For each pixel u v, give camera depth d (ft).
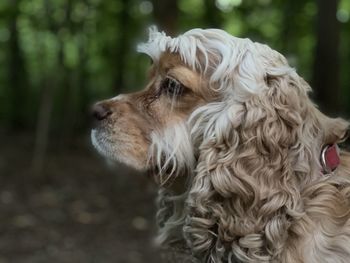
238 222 2.00
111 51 14.66
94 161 10.42
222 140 2.04
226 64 2.11
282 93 2.05
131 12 14.25
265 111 2.01
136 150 2.28
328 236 2.01
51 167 9.71
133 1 14.15
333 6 8.57
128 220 6.87
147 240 6.15
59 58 10.01
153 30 2.48
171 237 2.31
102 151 2.34
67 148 11.69
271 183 1.98
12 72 14.90
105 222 6.77
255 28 13.33
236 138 2.02
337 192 2.07
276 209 1.98
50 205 7.43
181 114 2.20
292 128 2.03
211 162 2.05
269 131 2.00
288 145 2.03
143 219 6.93
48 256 5.61
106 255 5.71
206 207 2.06
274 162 1.99
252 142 2.00
